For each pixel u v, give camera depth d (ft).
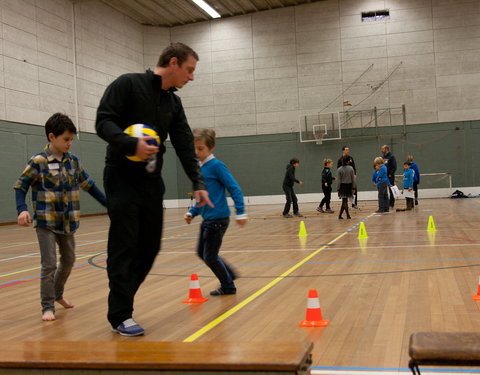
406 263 18.12
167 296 14.57
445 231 28.35
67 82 63.93
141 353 6.47
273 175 77.87
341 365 8.25
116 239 10.15
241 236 31.32
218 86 79.41
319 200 76.43
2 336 11.09
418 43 72.59
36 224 12.30
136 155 9.02
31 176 12.05
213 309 12.67
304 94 76.43
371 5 73.87
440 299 12.58
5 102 55.01
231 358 6.05
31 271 20.74
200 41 79.82
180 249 25.89
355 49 74.54
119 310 10.38
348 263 18.75
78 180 12.83
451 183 71.87
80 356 6.48
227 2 73.26
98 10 69.72
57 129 12.01
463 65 71.31
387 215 42.27
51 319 12.30
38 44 59.57
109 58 71.61
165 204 81.05
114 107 9.72
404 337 9.65
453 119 71.67
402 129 73.20
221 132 79.46
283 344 6.55
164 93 10.34
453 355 5.73
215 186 13.91
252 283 15.85
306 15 75.92
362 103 74.49
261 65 77.87
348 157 48.19
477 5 70.64
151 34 79.87
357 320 11.05
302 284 15.29
